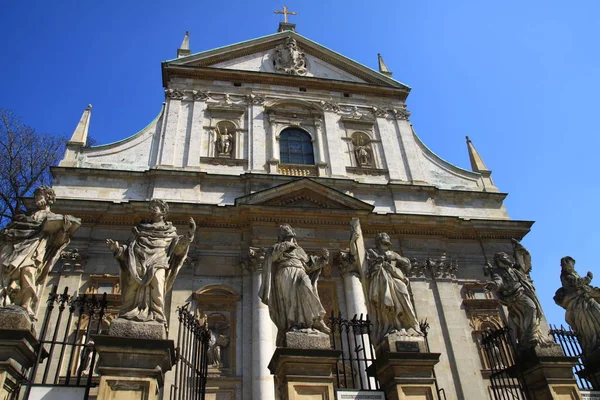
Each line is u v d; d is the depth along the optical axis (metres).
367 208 19.47
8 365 6.71
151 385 7.01
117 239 17.91
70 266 16.95
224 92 23.27
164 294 8.16
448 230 20.23
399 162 22.81
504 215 21.64
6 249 7.57
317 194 19.56
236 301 17.20
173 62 23.42
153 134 21.53
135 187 19.52
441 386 16.50
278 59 25.22
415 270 18.98
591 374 10.38
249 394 15.30
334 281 18.33
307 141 22.80
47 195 8.45
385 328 9.10
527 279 10.92
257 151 21.53
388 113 24.55
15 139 22.09
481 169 23.22
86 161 20.12
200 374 9.33
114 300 16.31
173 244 8.38
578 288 11.20
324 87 24.58
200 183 19.92
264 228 18.69
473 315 18.44
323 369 7.96
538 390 9.62
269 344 16.00
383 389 8.61
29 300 7.51
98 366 7.20
